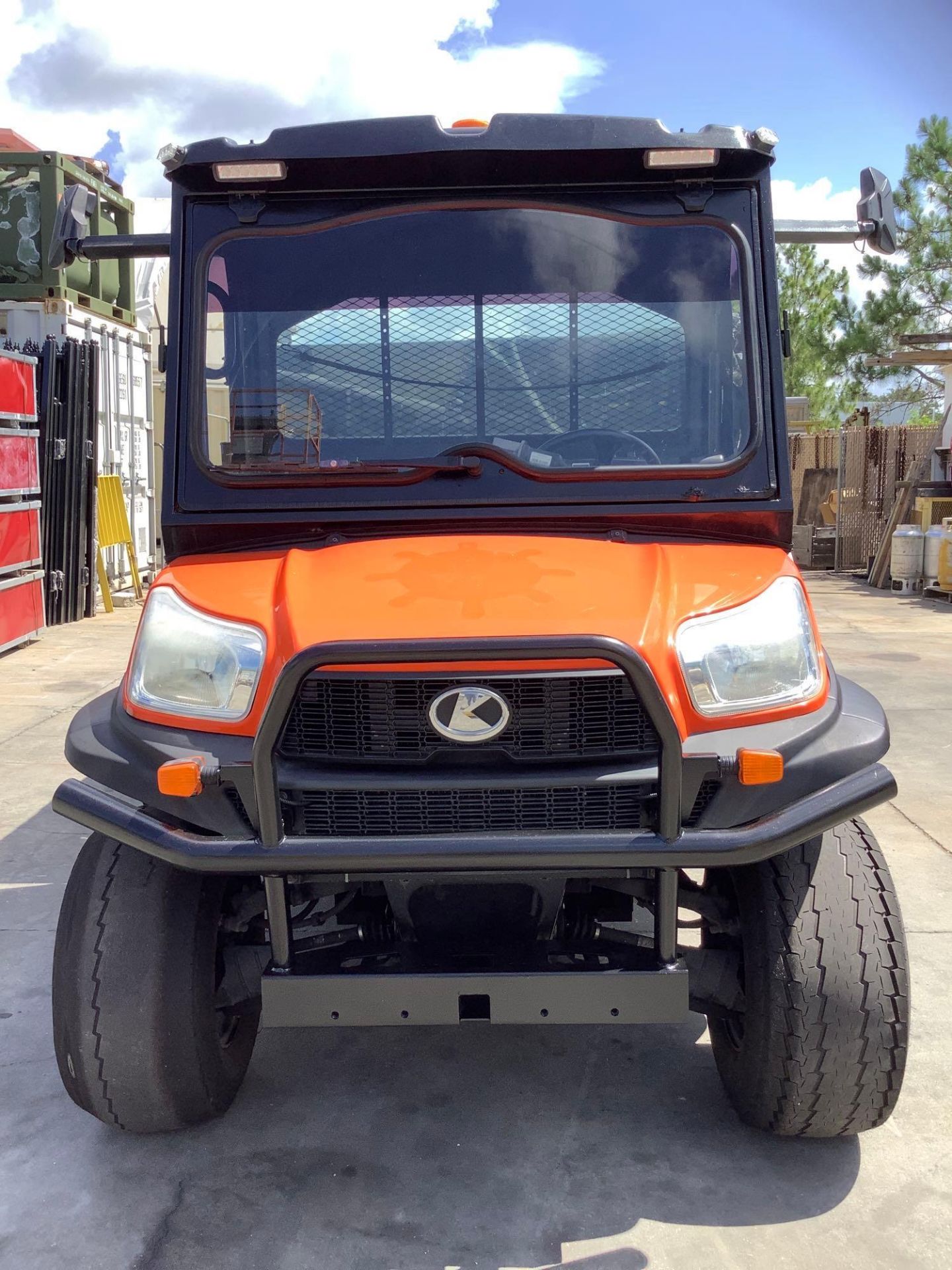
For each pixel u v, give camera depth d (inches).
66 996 99.0
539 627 87.9
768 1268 89.6
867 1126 101.7
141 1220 96.2
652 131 108.0
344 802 89.7
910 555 515.2
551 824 89.3
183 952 99.3
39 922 158.7
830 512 671.1
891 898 98.2
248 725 90.6
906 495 549.0
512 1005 92.3
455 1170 102.8
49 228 400.5
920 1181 100.8
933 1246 92.2
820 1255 91.1
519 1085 118.0
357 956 96.9
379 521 110.0
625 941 103.2
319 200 112.1
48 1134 109.0
